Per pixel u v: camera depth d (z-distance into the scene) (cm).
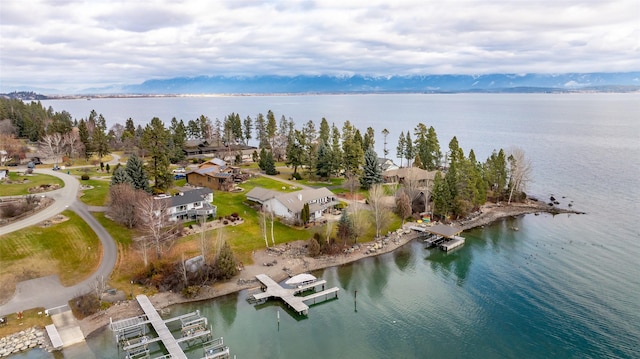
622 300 6131
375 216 8638
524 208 10706
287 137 17688
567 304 6088
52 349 4984
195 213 8700
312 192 9750
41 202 8769
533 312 5916
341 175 13662
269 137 17950
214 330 5578
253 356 5044
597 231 8931
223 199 10200
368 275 7169
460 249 8231
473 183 10069
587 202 11169
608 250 7906
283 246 7925
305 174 13600
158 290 6322
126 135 17612
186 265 6512
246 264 7231
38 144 16412
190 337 5247
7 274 6188
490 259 7738
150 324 5566
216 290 6450
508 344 5225
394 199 10288
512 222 9731
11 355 4850
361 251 8050
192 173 11656
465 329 5572
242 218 8969
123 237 7644
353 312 6041
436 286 6775
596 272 7025
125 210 7925
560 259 7588
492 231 9175
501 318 5797
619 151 19238
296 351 5141
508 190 11400
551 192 12300
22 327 5303
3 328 5250
